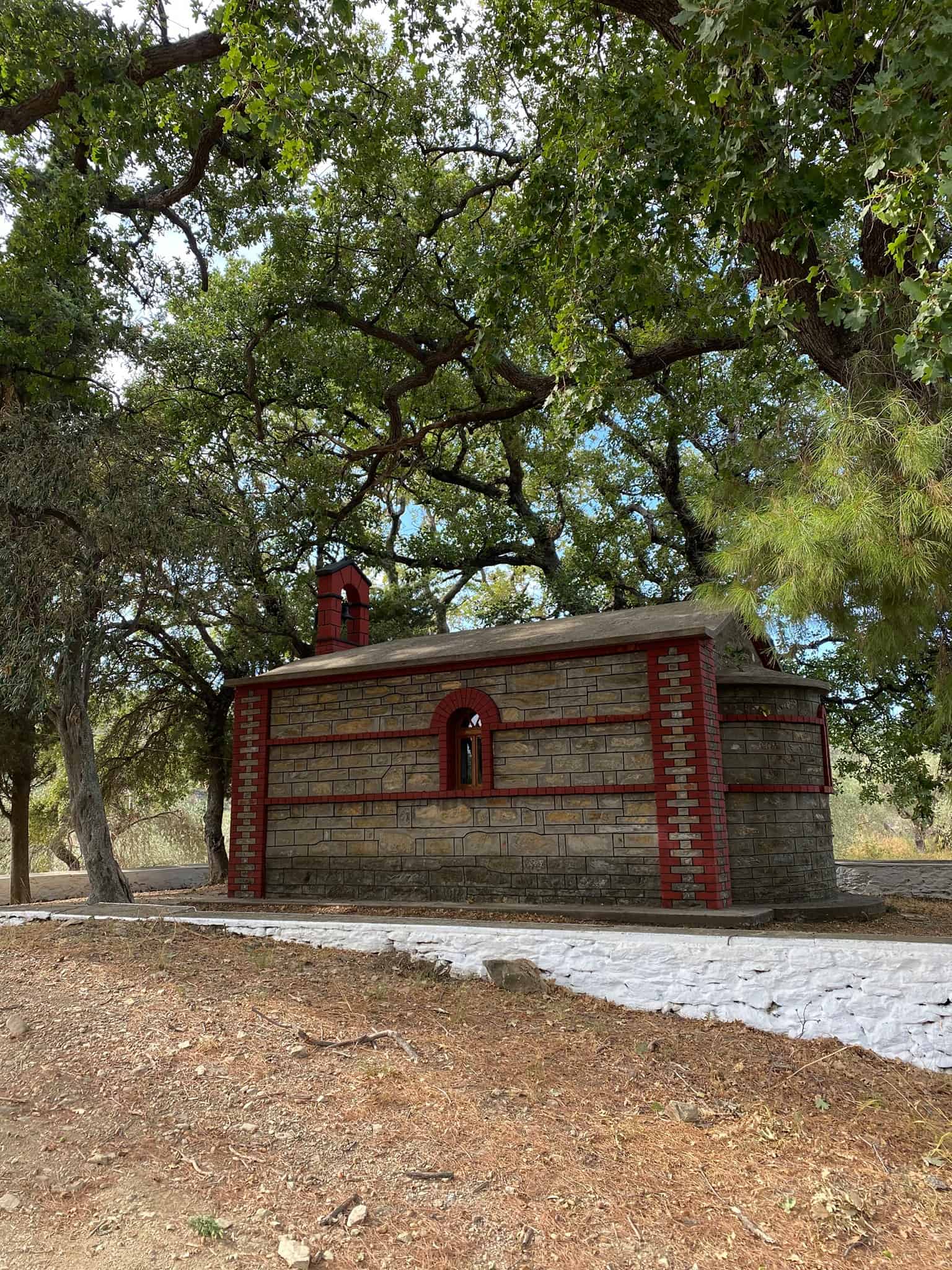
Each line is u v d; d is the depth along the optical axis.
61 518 14.44
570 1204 5.15
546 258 12.43
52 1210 4.70
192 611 16.47
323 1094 6.20
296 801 14.84
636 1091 6.73
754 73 8.71
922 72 5.91
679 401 21.47
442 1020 7.90
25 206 14.36
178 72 14.03
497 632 15.13
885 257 9.22
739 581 7.59
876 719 22.61
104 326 16.77
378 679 14.48
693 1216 5.14
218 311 23.47
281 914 11.48
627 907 11.59
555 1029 7.86
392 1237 4.73
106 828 15.27
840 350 10.09
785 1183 5.55
